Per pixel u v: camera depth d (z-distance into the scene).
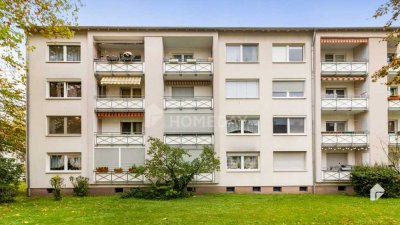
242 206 15.59
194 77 22.70
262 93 22.27
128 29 21.59
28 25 16.38
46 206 15.93
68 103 21.56
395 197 19.00
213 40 21.88
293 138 22.17
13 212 14.12
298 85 22.58
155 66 21.77
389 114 23.94
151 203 16.67
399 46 23.03
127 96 23.38
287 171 22.00
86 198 19.12
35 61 21.50
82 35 21.78
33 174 21.17
